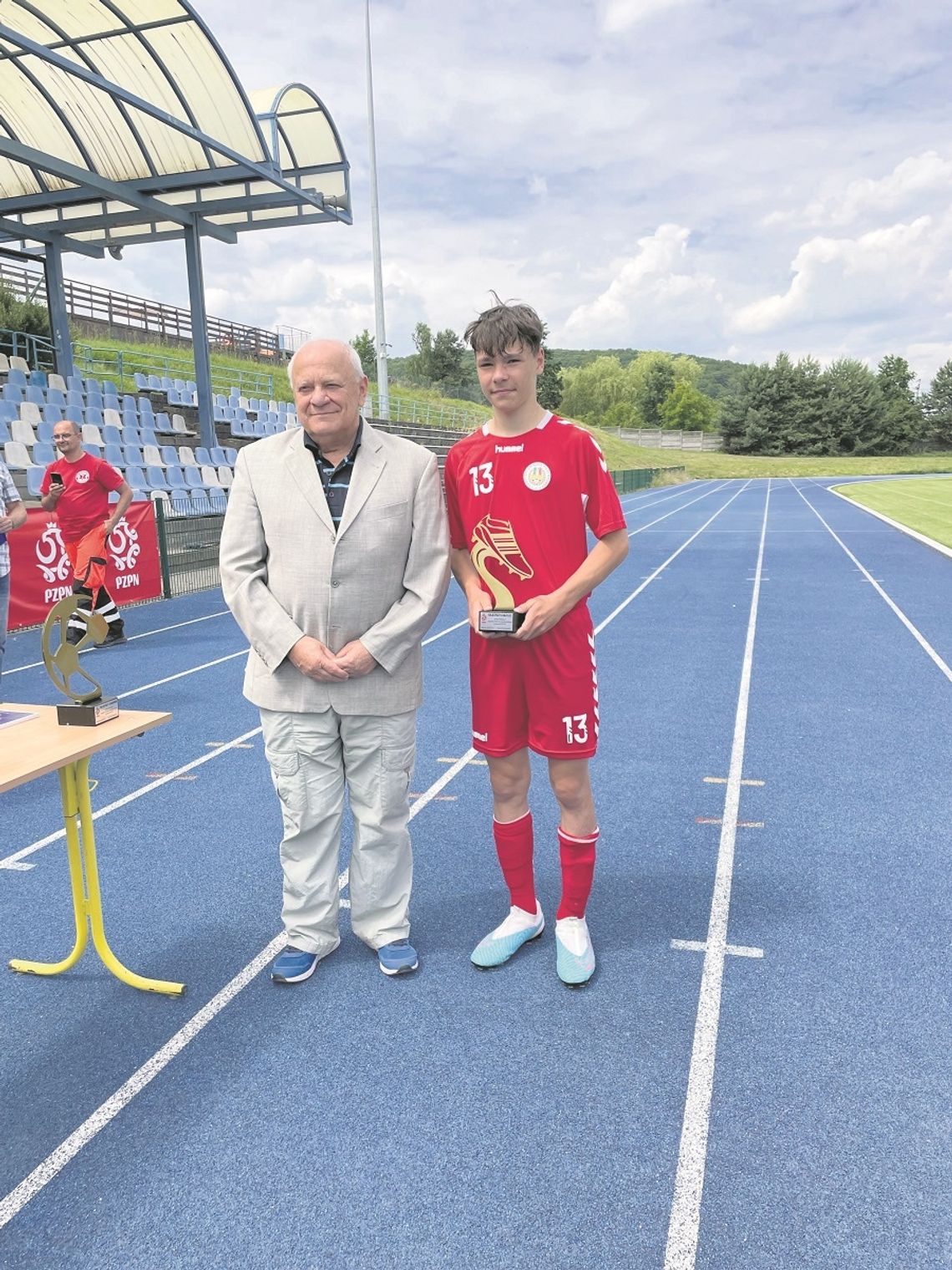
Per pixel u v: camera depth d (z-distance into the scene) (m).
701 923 3.06
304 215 14.45
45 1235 1.85
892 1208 1.87
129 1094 2.27
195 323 14.51
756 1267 1.74
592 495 2.60
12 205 13.05
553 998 2.65
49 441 13.62
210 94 11.45
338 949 2.98
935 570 11.88
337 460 2.59
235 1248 1.81
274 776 2.71
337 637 2.59
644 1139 2.07
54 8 10.11
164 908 3.25
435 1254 1.78
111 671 6.95
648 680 6.47
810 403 74.38
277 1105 2.21
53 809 4.23
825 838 3.72
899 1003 2.58
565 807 2.78
